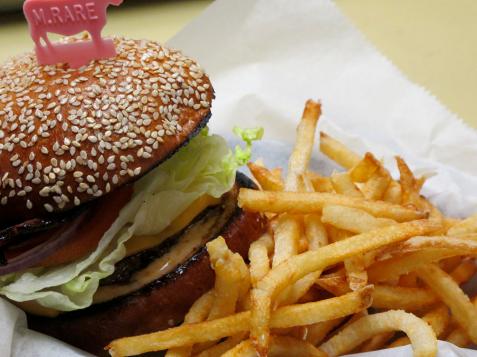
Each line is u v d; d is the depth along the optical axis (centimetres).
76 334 29
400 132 41
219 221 30
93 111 27
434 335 26
